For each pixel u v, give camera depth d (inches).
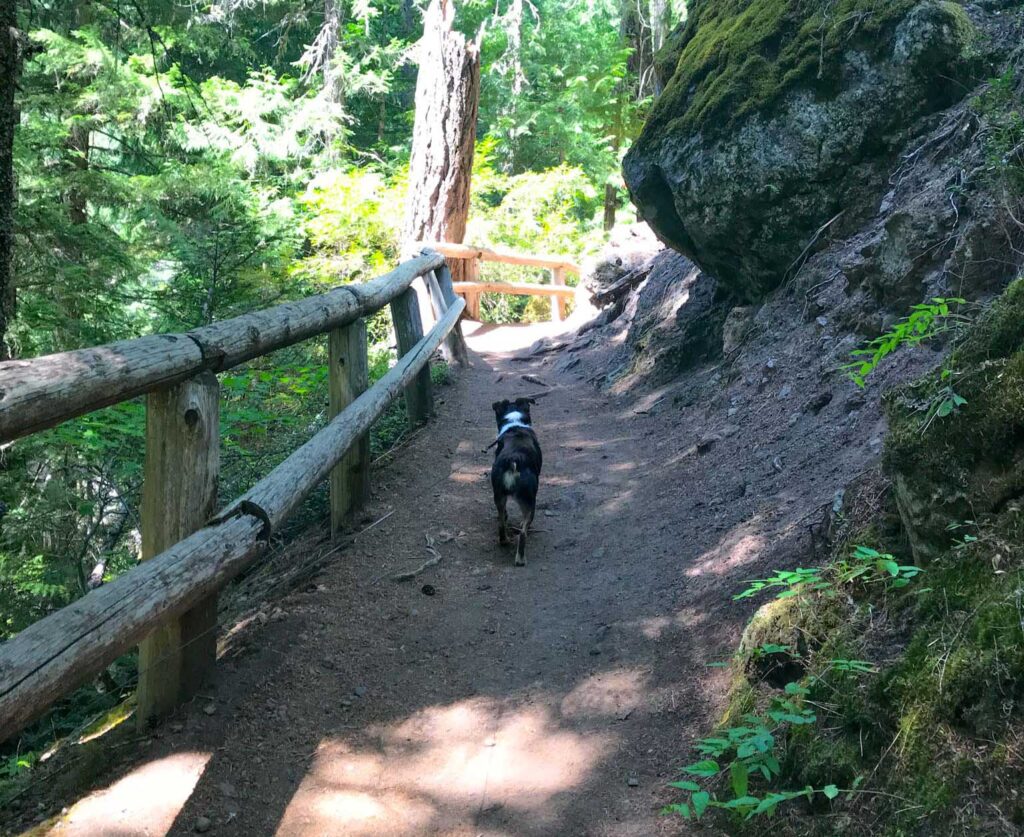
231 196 464.4
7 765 146.9
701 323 338.0
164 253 454.3
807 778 112.7
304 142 837.2
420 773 135.3
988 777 94.9
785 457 215.0
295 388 281.3
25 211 334.0
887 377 208.8
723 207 283.9
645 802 125.0
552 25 996.6
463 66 536.4
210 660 148.5
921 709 105.2
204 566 121.5
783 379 253.4
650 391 336.5
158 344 123.6
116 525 264.4
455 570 205.2
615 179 949.2
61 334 333.1
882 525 140.4
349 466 225.9
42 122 423.5
